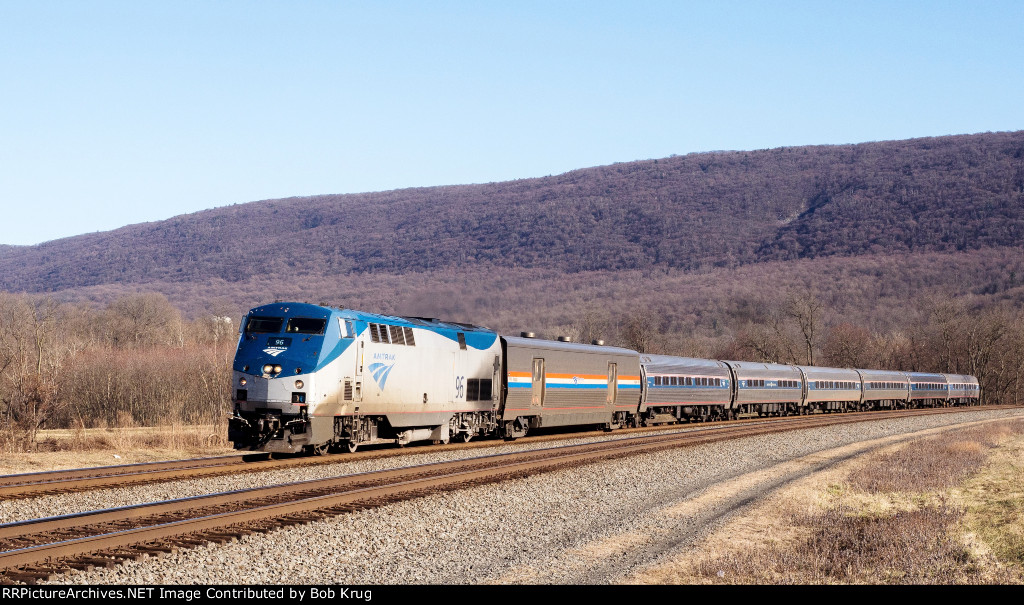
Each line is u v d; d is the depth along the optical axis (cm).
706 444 3303
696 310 18700
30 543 1191
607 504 1891
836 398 7025
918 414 6638
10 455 2434
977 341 11744
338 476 1948
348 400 2412
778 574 1295
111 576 1067
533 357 3462
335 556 1266
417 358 2733
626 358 4216
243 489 1819
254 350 2341
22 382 3541
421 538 1427
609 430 4147
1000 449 3681
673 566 1327
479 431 3256
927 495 2252
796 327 13775
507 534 1506
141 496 1714
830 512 1894
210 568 1142
